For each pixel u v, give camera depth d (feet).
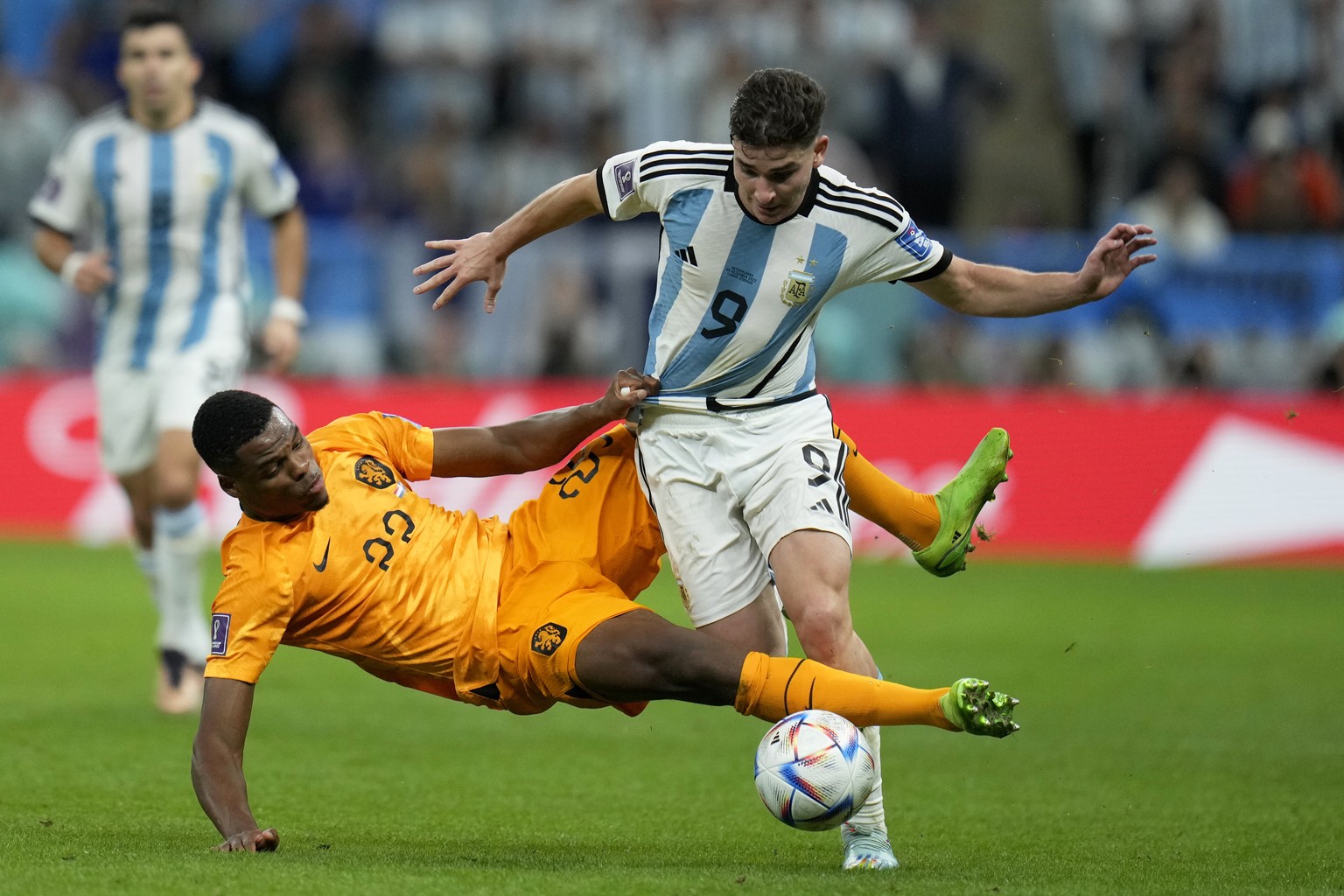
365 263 151.84
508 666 50.52
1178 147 174.19
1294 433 144.56
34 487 153.17
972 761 71.97
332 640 51.11
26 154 164.86
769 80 47.70
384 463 53.16
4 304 152.56
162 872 44.62
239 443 47.98
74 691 86.12
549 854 51.13
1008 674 94.38
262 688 89.71
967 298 54.39
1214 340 150.30
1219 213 169.17
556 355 152.25
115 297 86.99
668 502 53.21
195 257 86.94
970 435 147.74
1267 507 144.36
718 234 50.83
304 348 150.10
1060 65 176.45
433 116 174.91
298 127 174.09
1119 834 56.75
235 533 50.24
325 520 50.44
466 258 54.75
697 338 52.21
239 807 48.55
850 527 51.83
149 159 85.81
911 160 169.99
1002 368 153.07
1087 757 72.69
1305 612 120.37
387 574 50.52
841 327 151.94
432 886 43.57
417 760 69.77
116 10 182.29
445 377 152.56
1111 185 175.63
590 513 53.42
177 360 85.81
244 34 180.45
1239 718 82.23
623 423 55.62
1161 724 80.43
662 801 62.23
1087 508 147.64
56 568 135.85
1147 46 177.99
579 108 179.32
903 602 125.39
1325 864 51.29
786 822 46.42
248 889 42.70
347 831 54.85
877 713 46.57
